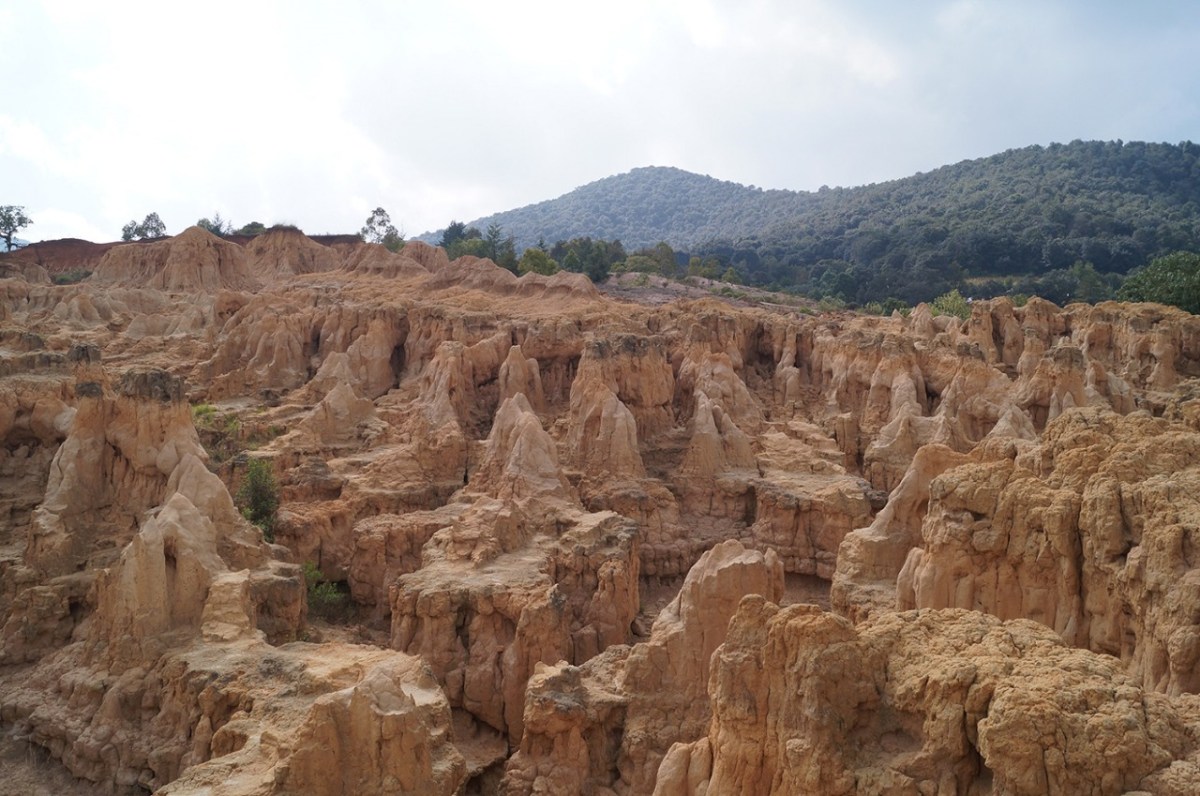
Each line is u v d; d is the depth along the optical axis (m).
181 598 36.50
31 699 36.22
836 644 21.64
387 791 26.73
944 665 20.92
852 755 21.17
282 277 130.62
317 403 76.06
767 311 113.00
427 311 86.44
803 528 56.25
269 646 35.06
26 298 108.75
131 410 45.16
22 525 48.03
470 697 40.56
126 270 129.00
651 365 67.81
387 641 46.47
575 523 49.84
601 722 34.84
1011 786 18.56
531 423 54.41
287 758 26.42
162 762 32.09
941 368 71.50
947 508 32.31
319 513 54.62
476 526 47.59
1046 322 85.44
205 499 42.38
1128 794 17.72
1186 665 25.31
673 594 54.69
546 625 40.34
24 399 51.41
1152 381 75.88
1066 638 29.78
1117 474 30.94
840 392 74.75
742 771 22.95
